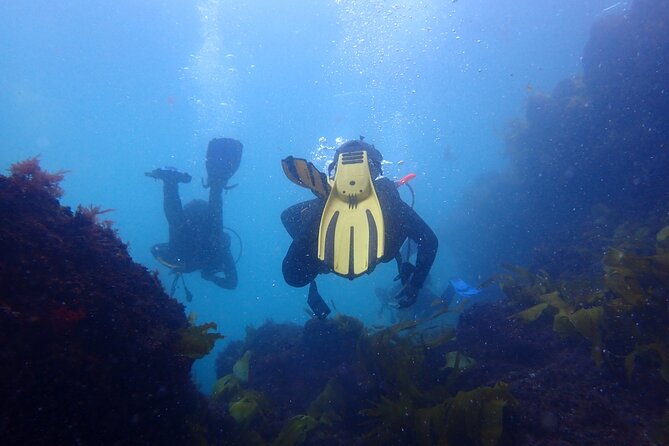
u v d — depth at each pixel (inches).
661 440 113.7
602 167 461.4
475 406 124.5
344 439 158.1
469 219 748.6
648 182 396.5
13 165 128.6
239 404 172.9
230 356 307.4
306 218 142.8
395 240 131.2
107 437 101.0
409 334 192.5
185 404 128.9
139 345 114.3
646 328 156.6
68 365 97.6
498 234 658.2
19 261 103.7
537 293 207.2
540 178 546.3
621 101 453.1
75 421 95.3
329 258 106.5
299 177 123.6
